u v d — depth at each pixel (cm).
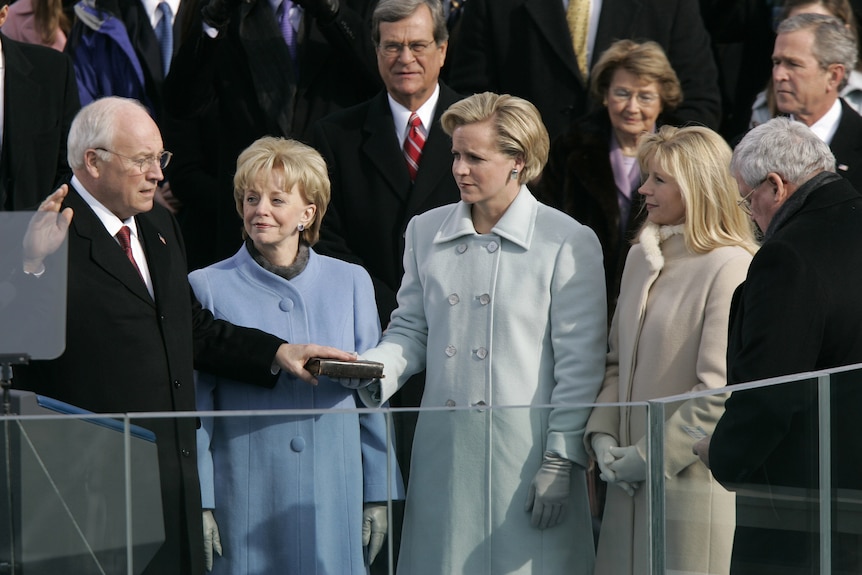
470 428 1332
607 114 2153
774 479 1375
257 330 1570
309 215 1623
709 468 1331
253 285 1619
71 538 1250
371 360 1571
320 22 2262
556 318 1533
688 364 1472
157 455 1266
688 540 1325
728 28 2448
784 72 2134
